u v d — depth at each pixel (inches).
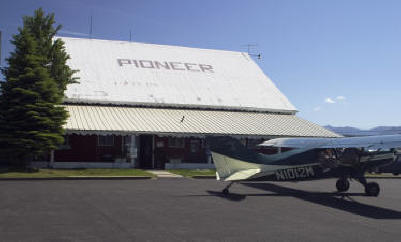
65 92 1222.9
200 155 1213.1
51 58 1018.1
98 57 1480.1
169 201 559.5
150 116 1191.6
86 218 429.7
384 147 577.6
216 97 1414.9
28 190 633.6
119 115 1158.3
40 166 1015.0
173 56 1636.3
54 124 908.0
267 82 1622.8
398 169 1085.1
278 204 566.9
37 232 365.1
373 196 692.7
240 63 1729.8
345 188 738.8
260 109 1414.9
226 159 646.5
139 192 644.1
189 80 1481.3
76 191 636.1
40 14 1002.7
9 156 900.0
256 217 465.1
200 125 1168.2
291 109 1461.6
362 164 704.4
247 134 1148.5
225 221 436.5
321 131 1286.9
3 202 516.4
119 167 1082.7
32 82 912.9
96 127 1026.1
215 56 1734.7
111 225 399.9
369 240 373.1
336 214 504.7
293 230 404.2
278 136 1181.7
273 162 658.2
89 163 1064.2
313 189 770.2
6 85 895.7
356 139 649.6
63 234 360.2
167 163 1119.0
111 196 591.8
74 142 1092.5
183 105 1320.1
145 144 1162.0
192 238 359.3
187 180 860.6
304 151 681.0
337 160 693.9
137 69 1462.8
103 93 1268.5
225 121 1246.3
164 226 402.3
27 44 917.8
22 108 877.8
